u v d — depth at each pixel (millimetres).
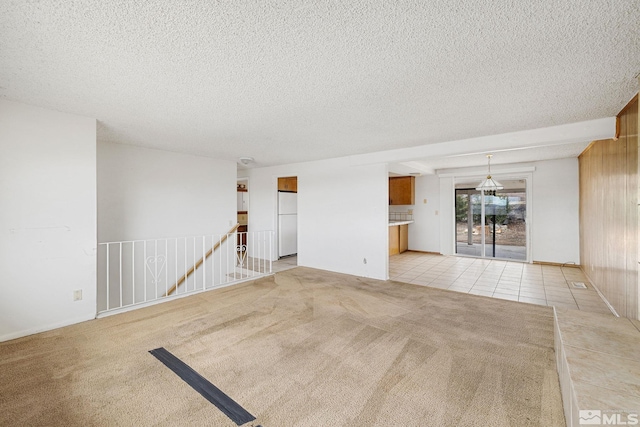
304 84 2166
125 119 3006
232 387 1923
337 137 3770
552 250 5855
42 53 1722
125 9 1324
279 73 1989
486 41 1608
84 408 1714
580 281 4645
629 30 1494
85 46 1646
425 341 2568
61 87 2219
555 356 2295
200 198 5117
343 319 3062
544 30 1503
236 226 5523
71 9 1317
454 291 4121
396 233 7309
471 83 2156
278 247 6598
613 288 3275
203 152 4785
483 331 2773
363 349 2428
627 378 1489
